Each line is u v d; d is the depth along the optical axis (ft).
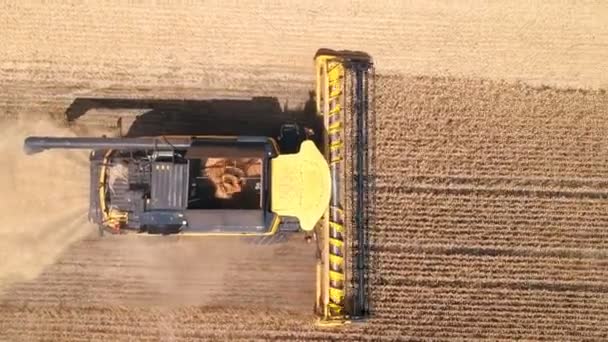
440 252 31.32
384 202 31.35
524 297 31.35
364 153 31.48
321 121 31.01
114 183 27.53
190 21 31.40
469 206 31.63
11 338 29.48
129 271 30.19
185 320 30.09
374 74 31.86
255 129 31.30
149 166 27.35
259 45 31.60
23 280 29.84
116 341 29.73
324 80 30.50
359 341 30.60
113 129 30.83
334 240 30.01
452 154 31.81
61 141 27.04
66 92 30.73
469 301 31.14
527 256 31.58
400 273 31.07
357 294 30.76
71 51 30.89
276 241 30.68
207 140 27.58
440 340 30.86
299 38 31.78
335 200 30.17
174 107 31.07
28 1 30.94
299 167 27.81
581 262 31.71
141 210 26.99
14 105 30.53
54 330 29.63
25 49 30.73
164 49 31.19
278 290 30.60
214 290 30.40
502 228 31.65
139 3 31.27
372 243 31.12
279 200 27.63
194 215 26.89
